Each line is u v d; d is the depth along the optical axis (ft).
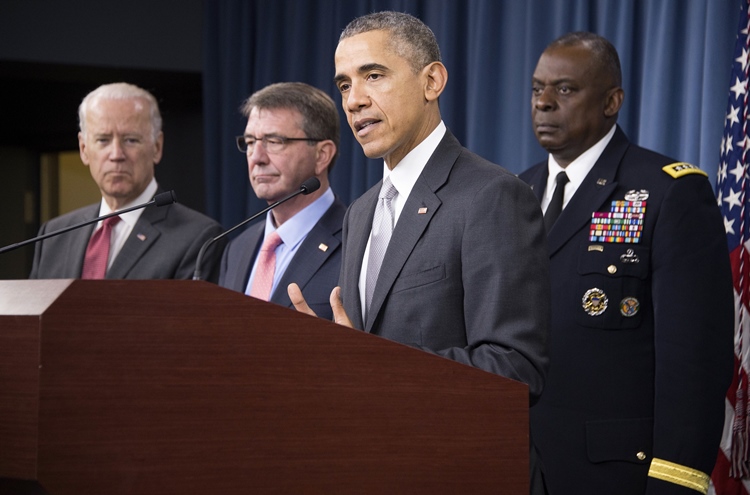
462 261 8.55
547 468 11.98
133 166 15.29
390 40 9.01
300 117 13.79
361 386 6.55
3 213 32.09
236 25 26.68
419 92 9.14
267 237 13.79
